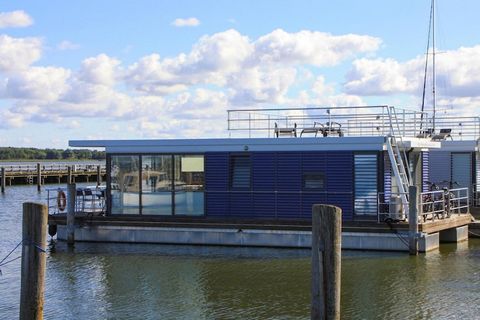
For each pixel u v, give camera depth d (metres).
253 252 21.20
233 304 15.16
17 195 55.06
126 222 23.27
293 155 22.30
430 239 20.95
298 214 22.22
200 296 15.91
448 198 23.03
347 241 21.02
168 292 16.36
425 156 25.38
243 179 22.91
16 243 24.98
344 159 21.73
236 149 22.84
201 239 22.55
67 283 17.44
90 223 23.61
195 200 23.31
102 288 16.88
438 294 15.63
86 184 72.88
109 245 22.98
